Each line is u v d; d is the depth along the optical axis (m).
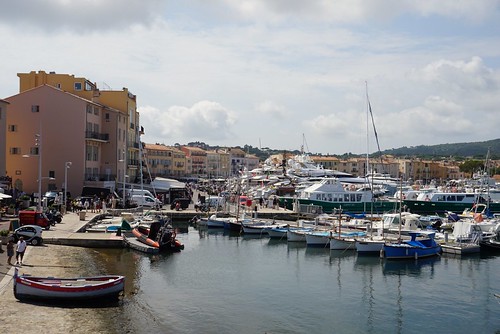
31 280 31.39
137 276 41.19
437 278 44.19
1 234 44.38
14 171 90.19
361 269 47.50
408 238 56.97
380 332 30.53
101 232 58.22
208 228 73.56
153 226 53.09
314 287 40.53
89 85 107.50
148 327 28.69
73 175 90.25
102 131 99.75
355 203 87.75
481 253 55.81
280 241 63.34
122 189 92.19
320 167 129.50
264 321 31.66
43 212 60.06
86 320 28.11
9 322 26.42
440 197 94.94
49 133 90.56
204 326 30.06
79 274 38.50
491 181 138.00
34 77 103.44
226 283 40.78
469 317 33.62
